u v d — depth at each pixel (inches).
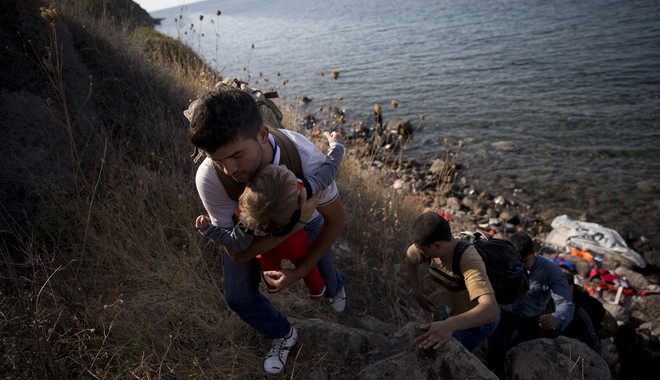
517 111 564.4
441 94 672.4
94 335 99.8
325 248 85.0
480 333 121.7
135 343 96.3
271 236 75.6
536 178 390.9
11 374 78.8
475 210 341.4
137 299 115.9
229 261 87.5
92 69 205.8
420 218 108.9
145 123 185.6
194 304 116.1
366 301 151.3
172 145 175.3
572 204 345.7
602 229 291.1
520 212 338.3
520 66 786.2
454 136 502.6
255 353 109.3
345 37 1471.5
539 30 1112.2
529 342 126.9
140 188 141.6
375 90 723.4
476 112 577.0
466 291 111.1
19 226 119.3
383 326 140.4
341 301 121.7
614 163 405.1
